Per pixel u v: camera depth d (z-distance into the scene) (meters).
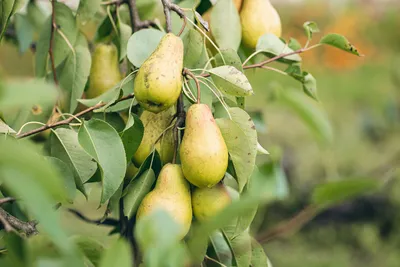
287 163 3.35
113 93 1.31
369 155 3.55
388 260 3.02
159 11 1.63
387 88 5.18
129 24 1.57
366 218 3.16
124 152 1.20
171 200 1.20
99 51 1.46
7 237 0.97
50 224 0.81
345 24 5.86
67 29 1.46
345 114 4.56
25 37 1.79
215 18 1.42
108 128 1.21
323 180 3.20
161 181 1.21
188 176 1.19
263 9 1.45
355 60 5.73
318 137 1.77
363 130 3.68
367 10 5.91
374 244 3.08
